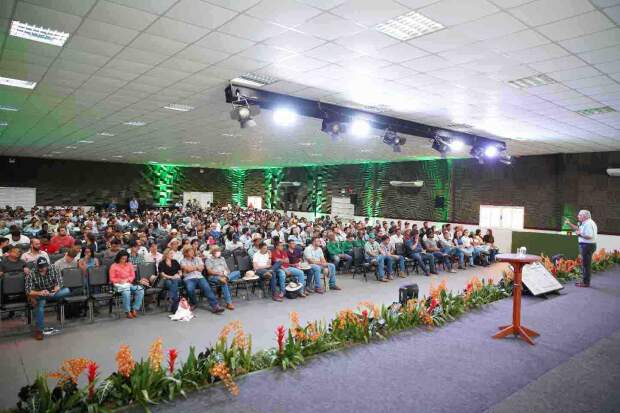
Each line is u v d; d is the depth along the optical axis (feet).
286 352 13.12
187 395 10.93
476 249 37.14
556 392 11.26
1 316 19.63
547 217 41.22
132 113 26.99
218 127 31.86
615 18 11.30
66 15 12.01
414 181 53.11
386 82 18.49
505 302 21.04
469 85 18.57
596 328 16.93
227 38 13.55
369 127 25.59
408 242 33.04
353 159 55.06
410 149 41.45
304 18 11.83
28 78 18.92
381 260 29.81
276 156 54.70
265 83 19.17
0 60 16.30
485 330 16.60
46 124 32.09
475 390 11.34
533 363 13.29
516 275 15.90
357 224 42.55
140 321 19.24
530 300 21.58
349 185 63.10
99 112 26.89
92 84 19.83
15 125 32.89
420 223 52.70
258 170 83.05
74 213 49.49
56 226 36.29
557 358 13.74
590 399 10.87
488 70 16.31
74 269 19.92
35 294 16.79
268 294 25.04
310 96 21.44
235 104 19.54
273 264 25.05
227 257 26.05
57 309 18.95
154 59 15.94
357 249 31.14
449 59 15.17
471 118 25.79
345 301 23.49
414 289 18.85
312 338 13.99
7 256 20.20
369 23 12.10
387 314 16.69
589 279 25.20
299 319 19.70
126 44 14.32
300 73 17.44
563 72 16.25
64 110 26.35
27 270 18.53
